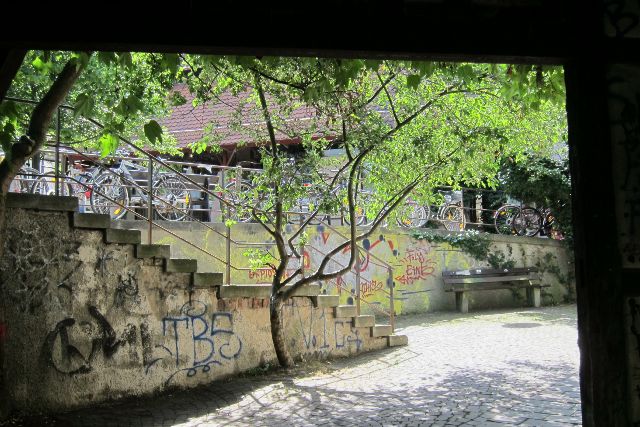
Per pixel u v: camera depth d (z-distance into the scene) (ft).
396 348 40.81
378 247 53.47
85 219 27.14
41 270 25.79
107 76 29.71
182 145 65.87
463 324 49.34
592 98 11.41
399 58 11.59
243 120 35.76
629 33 11.52
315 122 34.09
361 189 38.88
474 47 11.34
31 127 24.08
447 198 64.39
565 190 64.44
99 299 27.73
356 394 28.73
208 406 27.55
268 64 28.53
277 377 32.91
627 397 11.16
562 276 64.64
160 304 30.07
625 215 11.52
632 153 11.59
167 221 42.96
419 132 35.73
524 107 28.73
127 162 45.96
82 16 10.47
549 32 11.46
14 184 37.86
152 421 25.08
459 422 23.48
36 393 25.32
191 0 10.66
